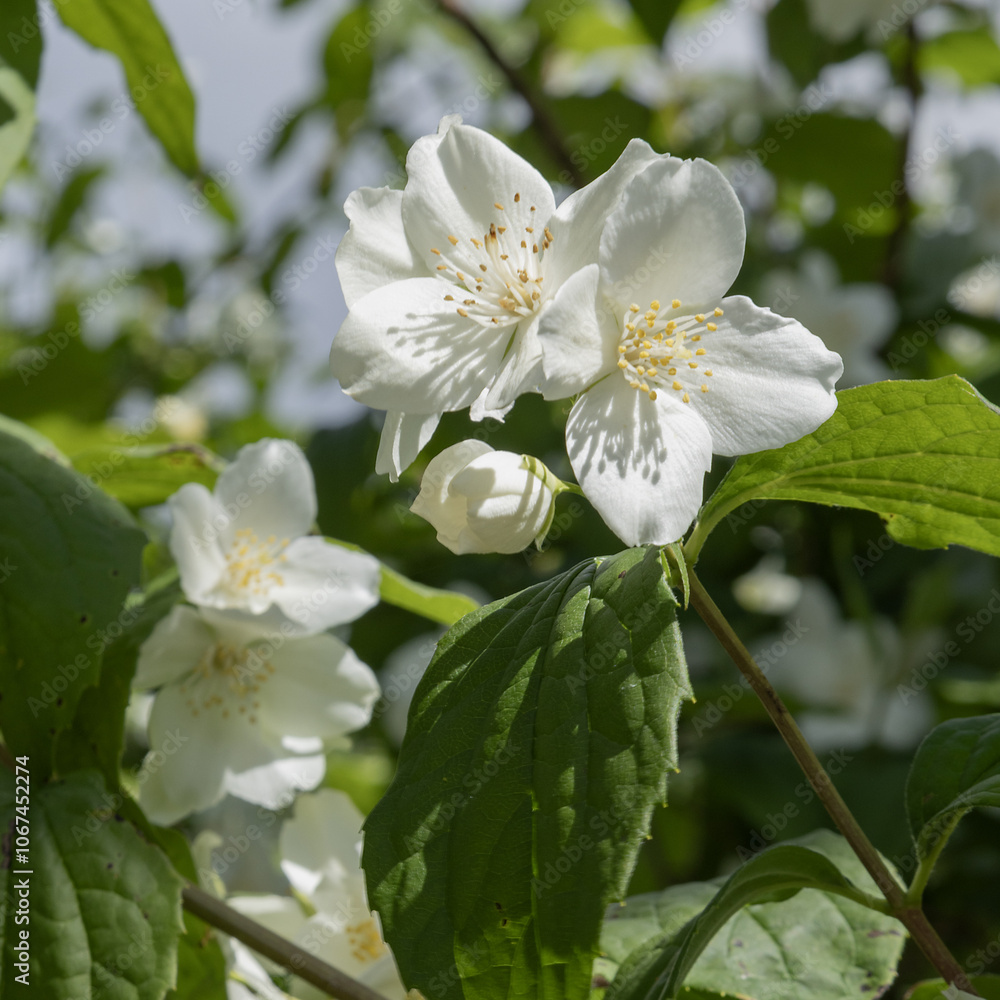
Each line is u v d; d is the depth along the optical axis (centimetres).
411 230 34
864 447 33
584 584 33
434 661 33
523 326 34
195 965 37
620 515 33
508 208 35
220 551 39
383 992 37
